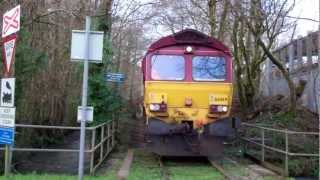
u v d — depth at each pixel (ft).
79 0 78.23
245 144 68.59
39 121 72.49
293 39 108.99
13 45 35.40
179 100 61.36
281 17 86.28
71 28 84.33
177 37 62.49
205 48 62.64
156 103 60.90
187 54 62.23
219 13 96.78
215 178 49.52
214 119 61.26
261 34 74.38
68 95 98.58
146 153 71.61
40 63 60.70
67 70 94.27
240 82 90.84
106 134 64.90
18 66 53.88
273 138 64.44
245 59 89.71
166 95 61.31
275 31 83.25
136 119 148.77
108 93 68.85
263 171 54.54
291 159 56.49
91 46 33.47
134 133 104.78
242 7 72.02
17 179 40.01
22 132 60.08
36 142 69.97
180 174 52.47
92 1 78.74
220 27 94.32
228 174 51.62
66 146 81.51
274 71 120.88
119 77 71.61
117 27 121.70
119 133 90.22
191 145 60.64
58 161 61.52
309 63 93.04
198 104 61.52
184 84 61.57
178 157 67.46
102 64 69.87
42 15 58.80
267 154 62.34
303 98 93.20
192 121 61.00
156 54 62.28
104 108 67.82
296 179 51.16
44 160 62.23
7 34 36.52
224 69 62.34
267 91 128.88
